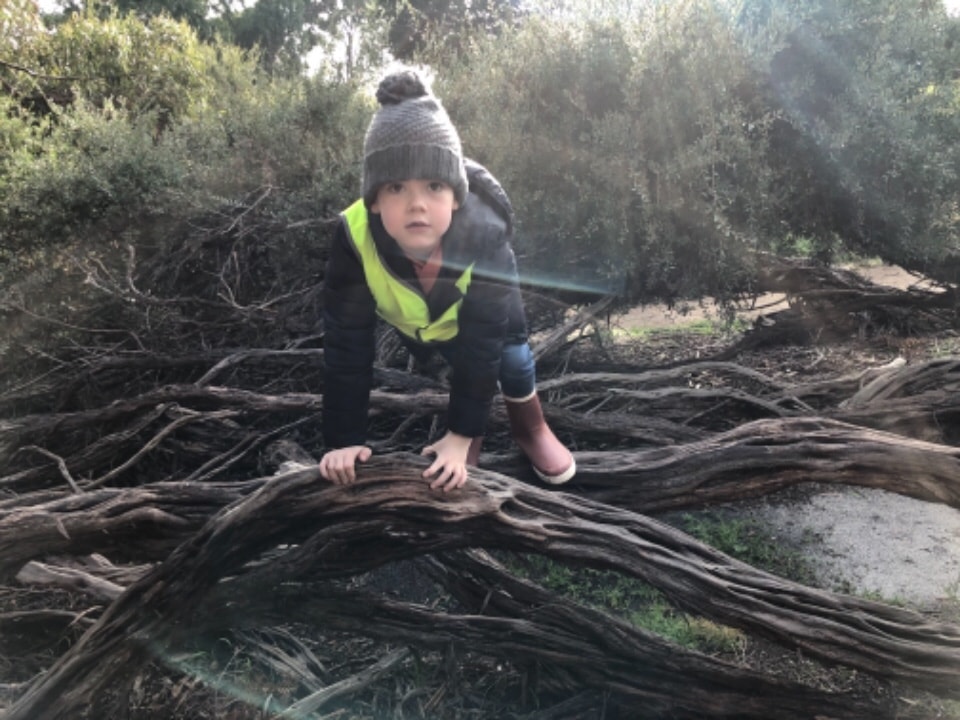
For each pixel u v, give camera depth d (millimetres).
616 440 3787
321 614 2494
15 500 2781
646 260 4055
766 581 2248
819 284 5000
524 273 4215
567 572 3189
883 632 2164
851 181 3924
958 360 3910
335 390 2256
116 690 2254
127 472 3738
